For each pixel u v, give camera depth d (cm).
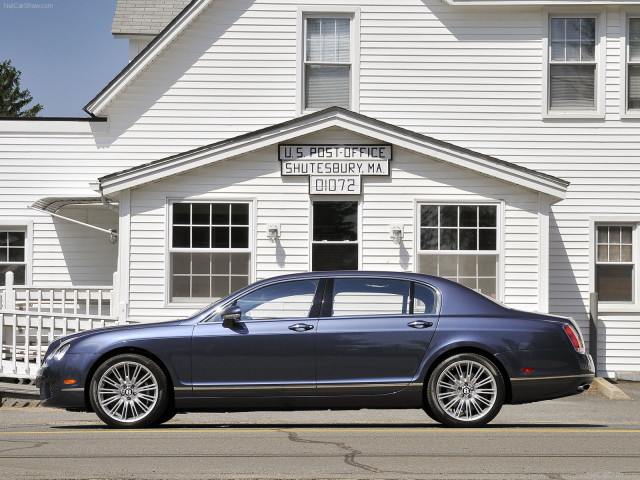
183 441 955
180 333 1066
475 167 1736
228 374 1062
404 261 1761
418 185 1762
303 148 1759
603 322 1930
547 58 1944
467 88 1944
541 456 862
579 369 1072
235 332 1066
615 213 1933
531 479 757
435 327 1066
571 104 1947
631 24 1953
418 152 1745
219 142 1727
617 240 1947
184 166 1725
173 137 1947
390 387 1062
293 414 1314
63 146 1964
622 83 1939
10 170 1969
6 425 1163
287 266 1762
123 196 1744
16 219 1978
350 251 1766
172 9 2170
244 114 1939
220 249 1753
